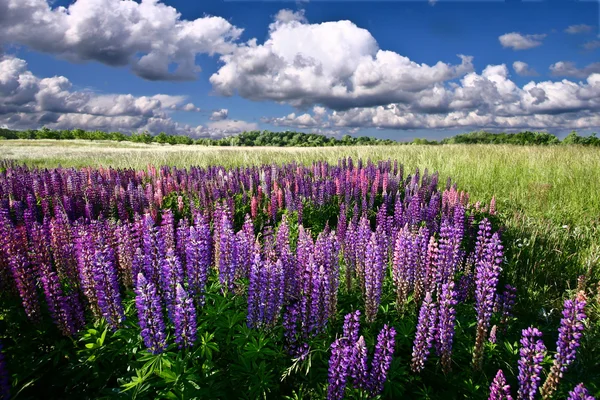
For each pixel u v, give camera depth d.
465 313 4.71
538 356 3.02
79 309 4.01
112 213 8.53
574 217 8.46
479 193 11.05
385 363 3.04
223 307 3.81
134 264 4.23
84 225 5.35
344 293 4.81
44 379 3.76
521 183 11.45
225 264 4.23
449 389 3.53
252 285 3.53
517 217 7.99
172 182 11.15
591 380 3.76
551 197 9.95
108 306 3.61
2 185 10.01
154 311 3.09
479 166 13.84
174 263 3.58
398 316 4.32
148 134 106.62
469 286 5.11
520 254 6.60
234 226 8.33
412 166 15.23
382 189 10.80
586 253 6.60
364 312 4.41
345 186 10.05
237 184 10.73
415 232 5.62
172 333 3.69
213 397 3.10
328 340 3.70
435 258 4.40
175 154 22.19
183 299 3.17
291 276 4.16
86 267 3.92
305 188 10.01
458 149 20.77
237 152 22.97
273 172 11.48
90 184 10.78
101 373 3.59
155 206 9.09
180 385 3.05
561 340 3.15
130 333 3.61
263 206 9.55
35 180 10.27
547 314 5.14
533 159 14.96
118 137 106.00
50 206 8.83
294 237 7.48
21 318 4.14
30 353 3.88
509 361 3.95
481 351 3.60
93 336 3.76
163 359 3.17
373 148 22.88
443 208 8.31
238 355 3.47
